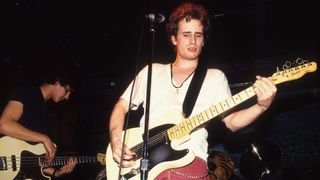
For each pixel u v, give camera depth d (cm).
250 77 520
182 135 261
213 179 361
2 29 587
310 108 474
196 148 262
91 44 638
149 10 596
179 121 266
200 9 286
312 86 476
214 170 395
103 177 290
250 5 551
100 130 584
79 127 560
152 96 283
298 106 480
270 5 542
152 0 593
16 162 349
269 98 250
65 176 463
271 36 541
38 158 360
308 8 525
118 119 291
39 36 609
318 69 473
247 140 484
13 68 567
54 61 383
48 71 379
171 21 295
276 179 460
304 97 479
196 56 281
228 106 261
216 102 274
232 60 550
